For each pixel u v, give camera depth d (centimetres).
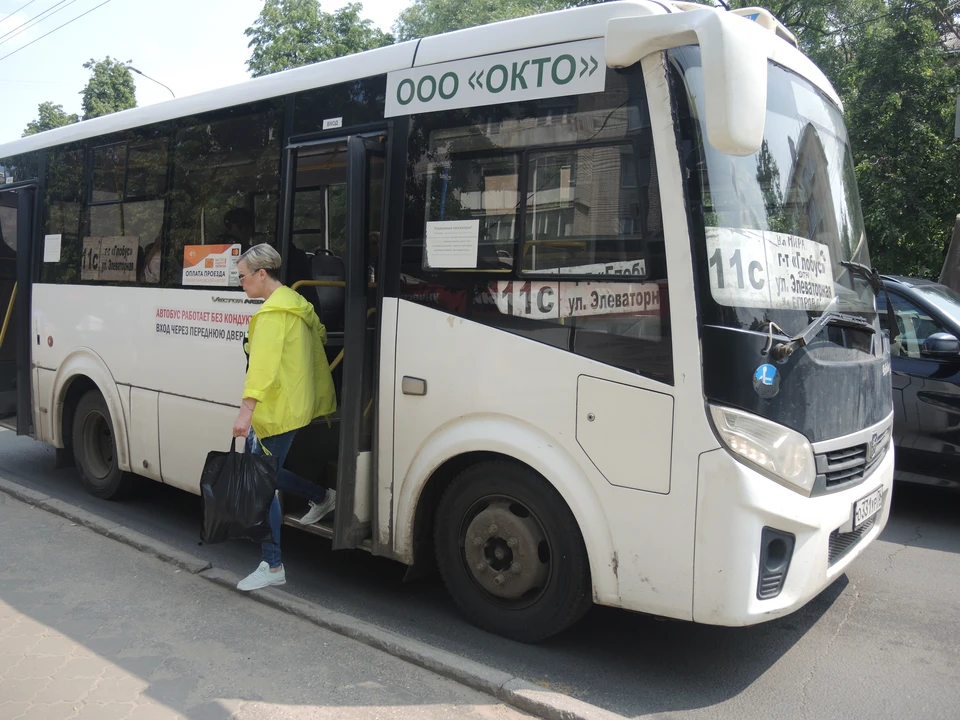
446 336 376
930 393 563
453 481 386
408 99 401
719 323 304
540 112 353
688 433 306
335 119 436
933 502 640
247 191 488
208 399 508
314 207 500
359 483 404
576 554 345
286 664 350
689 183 311
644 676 349
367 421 407
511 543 365
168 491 679
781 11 1478
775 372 307
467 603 388
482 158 371
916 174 1342
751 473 300
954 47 1595
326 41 2217
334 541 397
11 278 751
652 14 321
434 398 381
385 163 405
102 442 638
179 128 540
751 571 300
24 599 423
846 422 344
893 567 490
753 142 280
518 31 363
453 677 337
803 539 315
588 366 331
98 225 609
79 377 634
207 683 334
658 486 313
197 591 435
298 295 422
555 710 305
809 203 367
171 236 542
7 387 753
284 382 405
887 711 323
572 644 379
